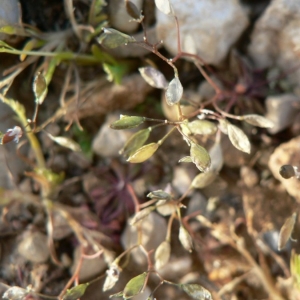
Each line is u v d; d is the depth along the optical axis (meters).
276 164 0.17
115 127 0.15
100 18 0.18
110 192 0.19
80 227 0.18
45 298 0.18
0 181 0.19
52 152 0.19
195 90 0.19
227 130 0.16
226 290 0.18
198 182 0.16
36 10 0.18
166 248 0.16
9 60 0.19
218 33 0.18
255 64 0.19
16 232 0.19
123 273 0.18
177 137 0.19
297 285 0.17
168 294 0.18
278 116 0.18
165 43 0.18
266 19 0.18
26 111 0.19
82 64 0.19
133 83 0.19
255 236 0.18
